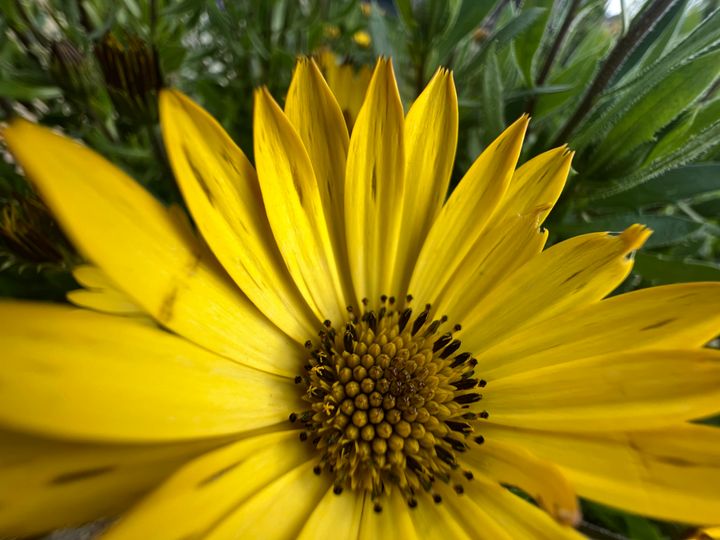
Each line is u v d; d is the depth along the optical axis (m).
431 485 0.05
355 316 0.05
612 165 0.06
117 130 0.07
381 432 0.05
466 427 0.05
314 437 0.05
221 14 0.08
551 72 0.08
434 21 0.06
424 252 0.05
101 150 0.07
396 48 0.09
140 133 0.07
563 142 0.06
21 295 0.06
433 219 0.05
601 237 0.05
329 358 0.05
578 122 0.06
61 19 0.08
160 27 0.08
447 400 0.05
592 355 0.05
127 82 0.06
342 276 0.05
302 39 0.09
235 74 0.09
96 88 0.06
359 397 0.05
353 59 0.09
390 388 0.05
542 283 0.05
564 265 0.05
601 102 0.06
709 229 0.06
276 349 0.05
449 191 0.07
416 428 0.05
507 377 0.05
